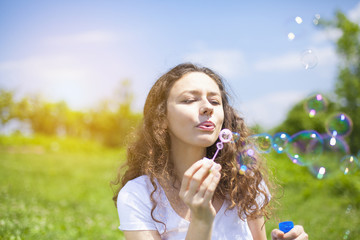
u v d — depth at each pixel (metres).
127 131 1.89
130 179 1.64
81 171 10.85
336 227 3.91
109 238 3.73
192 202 1.17
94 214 5.09
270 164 2.01
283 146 1.91
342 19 11.20
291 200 5.32
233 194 1.49
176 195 1.46
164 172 1.47
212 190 1.16
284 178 6.45
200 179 1.17
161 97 1.47
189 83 1.40
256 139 1.82
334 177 5.95
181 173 1.49
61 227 3.96
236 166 1.56
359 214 4.65
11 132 18.78
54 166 11.86
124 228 1.38
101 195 7.00
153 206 1.40
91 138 21.42
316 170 2.38
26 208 4.77
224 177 1.55
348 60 11.34
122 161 1.90
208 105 1.35
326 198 5.65
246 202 1.51
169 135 1.50
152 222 1.40
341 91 11.25
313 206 5.11
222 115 1.41
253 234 1.57
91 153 17.42
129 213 1.39
